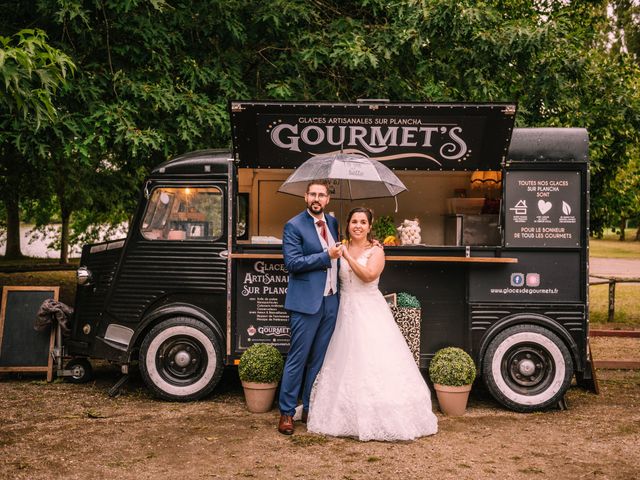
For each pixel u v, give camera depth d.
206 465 4.29
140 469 4.21
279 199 6.98
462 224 5.98
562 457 4.50
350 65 7.79
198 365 5.85
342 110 5.61
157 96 7.32
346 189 6.29
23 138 6.98
